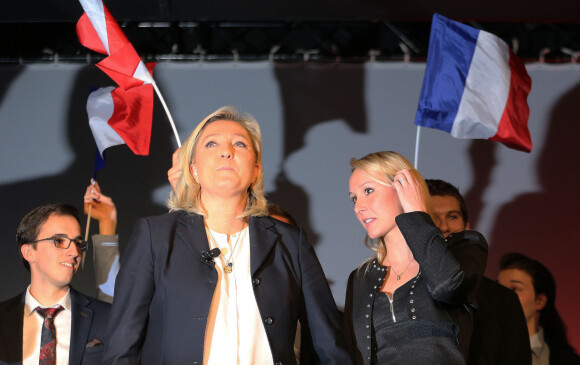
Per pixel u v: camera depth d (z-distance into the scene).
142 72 3.25
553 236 4.41
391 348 2.36
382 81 4.62
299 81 4.62
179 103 4.56
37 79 4.54
